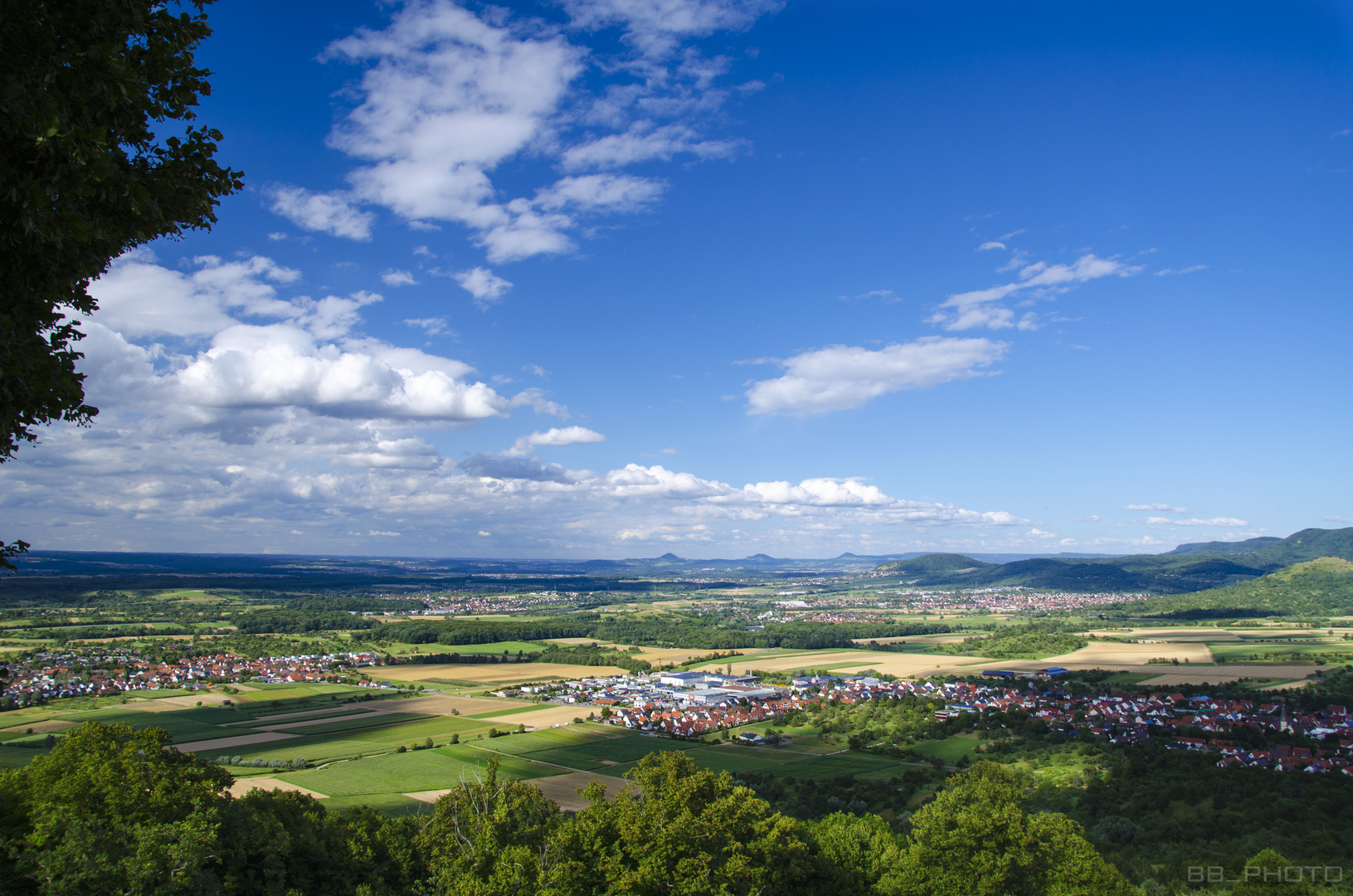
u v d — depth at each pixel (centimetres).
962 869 5544
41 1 1502
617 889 4800
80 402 1809
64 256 1727
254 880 5275
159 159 1883
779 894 5503
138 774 5153
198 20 1892
